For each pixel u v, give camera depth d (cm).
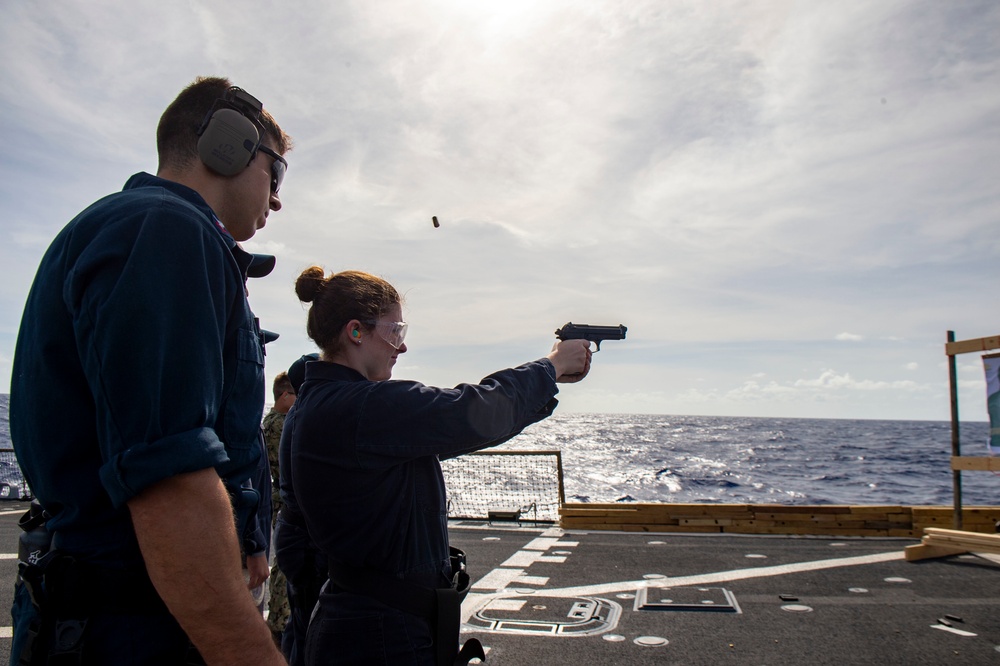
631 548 682
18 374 123
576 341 209
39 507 130
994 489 2958
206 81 154
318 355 244
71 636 111
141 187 134
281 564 242
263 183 158
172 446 106
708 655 380
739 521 769
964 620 431
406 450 171
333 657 175
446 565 190
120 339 107
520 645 402
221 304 125
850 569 575
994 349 611
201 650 107
